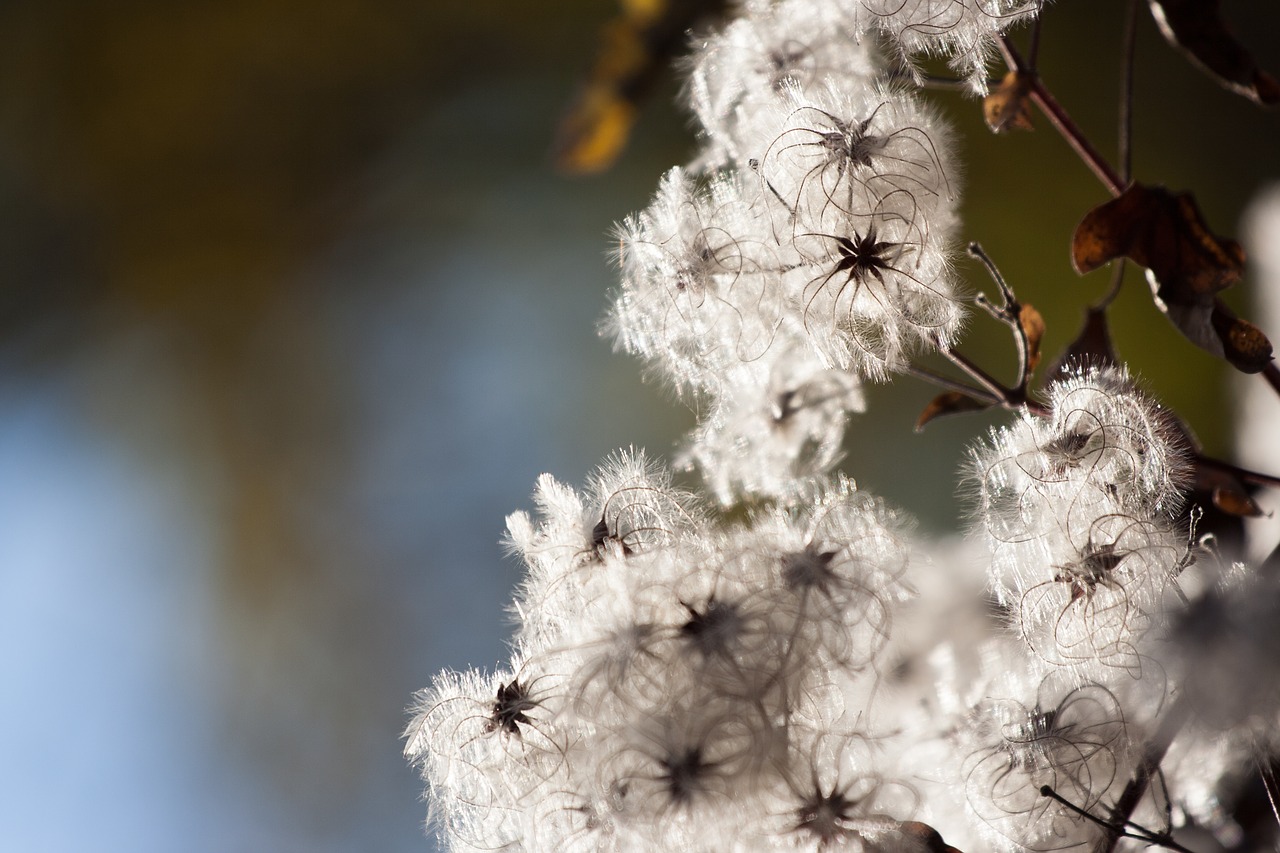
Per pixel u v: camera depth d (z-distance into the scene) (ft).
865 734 2.44
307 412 6.48
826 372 2.64
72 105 6.68
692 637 2.43
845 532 2.49
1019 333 2.53
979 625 2.63
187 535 6.68
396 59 6.42
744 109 2.56
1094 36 4.73
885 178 2.48
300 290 6.54
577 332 5.86
